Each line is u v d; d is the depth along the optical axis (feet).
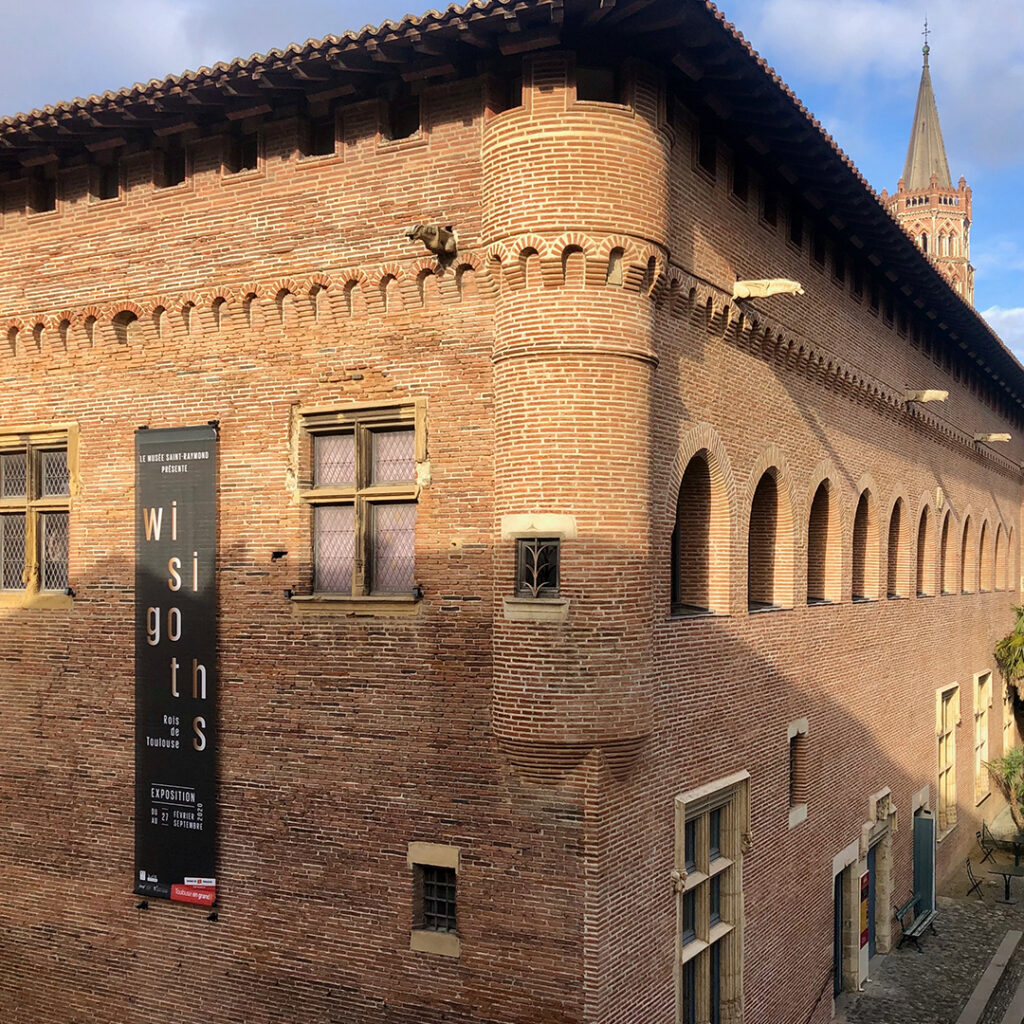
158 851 50.42
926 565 92.68
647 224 41.75
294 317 48.21
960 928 83.61
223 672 49.34
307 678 47.29
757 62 43.52
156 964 50.49
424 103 44.98
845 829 69.72
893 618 80.94
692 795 48.21
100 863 52.37
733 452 53.62
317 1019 46.37
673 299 46.62
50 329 54.24
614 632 40.60
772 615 58.29
